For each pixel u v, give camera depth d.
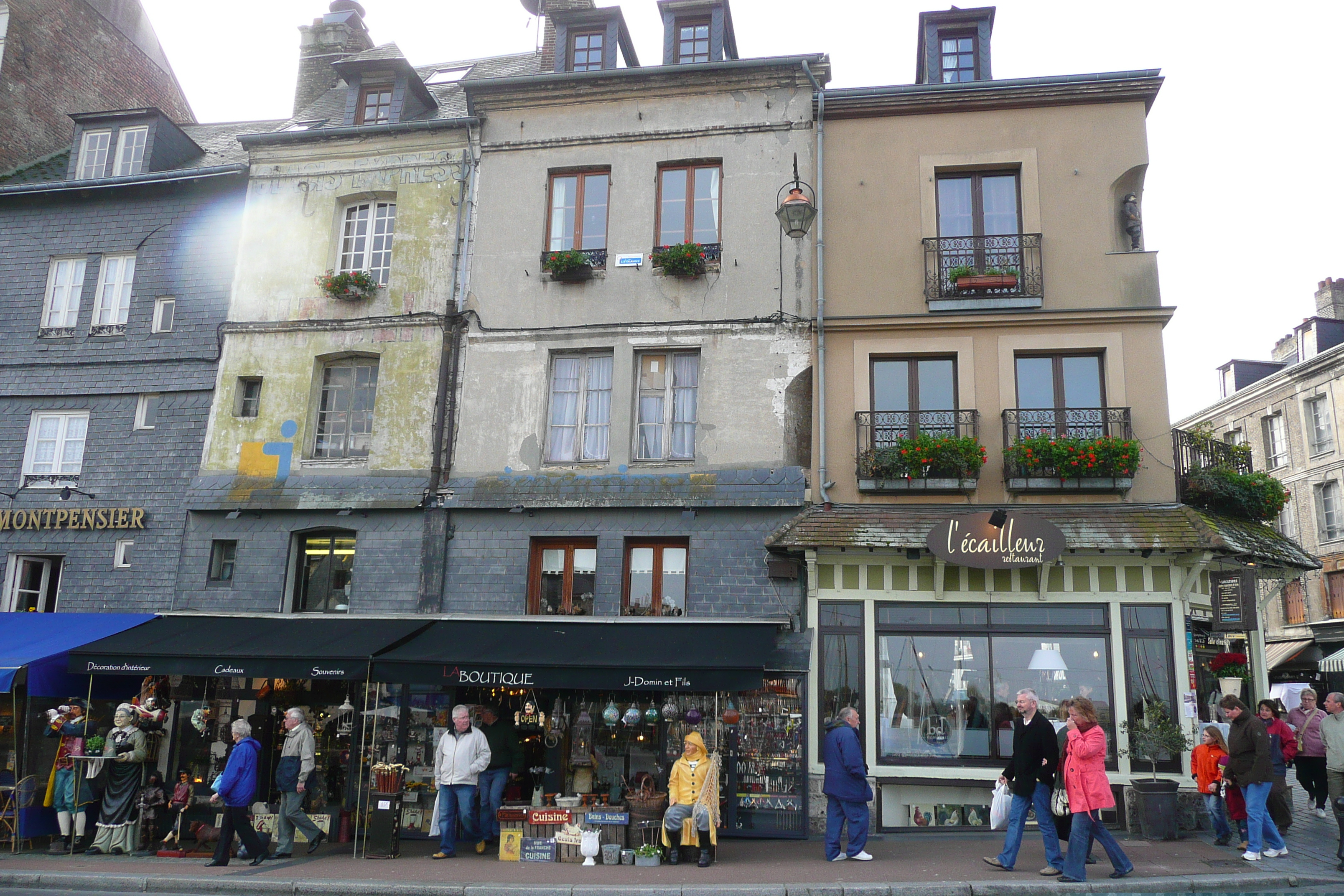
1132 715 11.83
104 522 14.52
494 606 13.34
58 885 9.91
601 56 15.77
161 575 14.21
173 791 12.49
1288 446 27.69
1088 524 12.09
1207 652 12.83
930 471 12.68
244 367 14.88
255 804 12.02
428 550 13.62
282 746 13.27
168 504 14.48
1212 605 12.02
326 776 13.12
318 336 14.81
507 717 12.72
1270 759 9.57
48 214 16.28
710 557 13.02
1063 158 13.64
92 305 15.72
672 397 13.92
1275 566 12.96
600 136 14.75
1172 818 10.87
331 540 14.23
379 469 14.14
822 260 13.68
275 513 14.16
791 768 12.03
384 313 14.73
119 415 15.11
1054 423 12.87
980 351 13.24
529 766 12.50
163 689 13.47
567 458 13.96
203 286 15.38
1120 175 13.45
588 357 14.27
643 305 14.05
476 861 10.54
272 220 15.45
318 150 15.55
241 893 9.45
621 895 8.79
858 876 9.24
